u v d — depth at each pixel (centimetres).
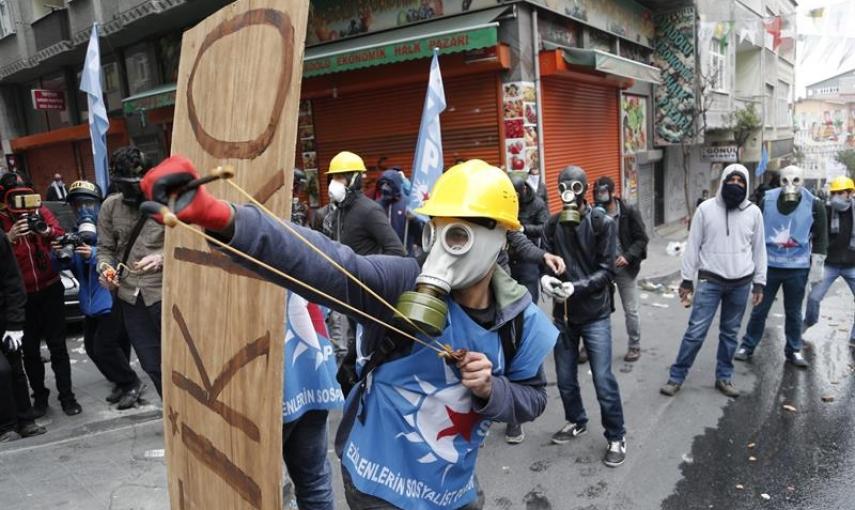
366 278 151
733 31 1802
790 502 339
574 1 1066
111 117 1519
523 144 912
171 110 1266
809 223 534
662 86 1541
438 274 150
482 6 911
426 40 845
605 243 368
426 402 164
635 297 582
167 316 200
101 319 461
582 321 379
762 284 477
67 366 470
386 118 1034
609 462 382
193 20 1216
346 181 450
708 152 1822
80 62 1584
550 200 1020
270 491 147
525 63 911
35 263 447
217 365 170
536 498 351
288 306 232
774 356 590
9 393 414
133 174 381
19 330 404
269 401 146
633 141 1424
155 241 373
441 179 163
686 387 514
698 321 485
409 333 158
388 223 441
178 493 199
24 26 1627
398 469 167
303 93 1077
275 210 141
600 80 1142
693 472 374
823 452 395
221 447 170
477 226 153
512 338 171
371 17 1005
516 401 168
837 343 629
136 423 443
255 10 155
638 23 1414
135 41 1381
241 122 155
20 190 437
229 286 164
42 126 1817
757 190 1077
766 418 448
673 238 1510
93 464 382
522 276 557
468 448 171
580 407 418
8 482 361
